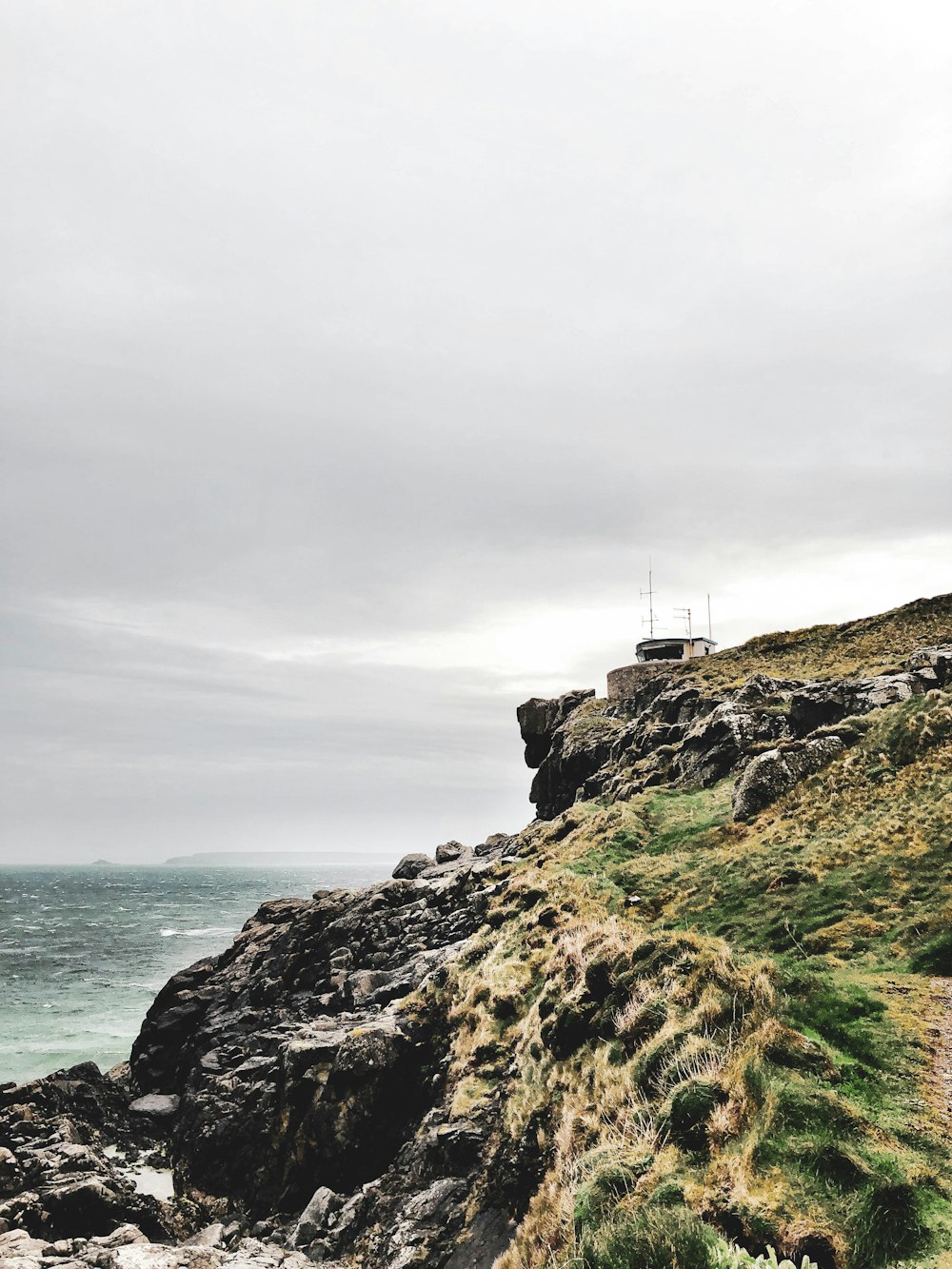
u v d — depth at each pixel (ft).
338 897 156.35
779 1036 40.52
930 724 98.22
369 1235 62.03
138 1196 76.23
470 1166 61.11
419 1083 78.28
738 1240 30.25
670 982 54.60
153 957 313.53
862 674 144.05
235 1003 128.98
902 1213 28.99
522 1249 44.57
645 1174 37.06
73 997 226.58
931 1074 37.86
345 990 109.70
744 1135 35.45
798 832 88.79
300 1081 82.64
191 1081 106.93
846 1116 34.24
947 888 62.59
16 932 409.49
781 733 128.57
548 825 157.48
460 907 125.39
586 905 88.43
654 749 154.92
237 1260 57.57
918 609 190.70
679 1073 43.80
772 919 68.39
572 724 220.43
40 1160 82.94
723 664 201.57
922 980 49.83
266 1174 80.84
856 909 64.69
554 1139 52.85
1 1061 155.53
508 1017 76.69
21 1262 54.13
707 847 98.07
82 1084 108.58
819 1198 30.58
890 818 81.20
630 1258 30.14
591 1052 57.26
